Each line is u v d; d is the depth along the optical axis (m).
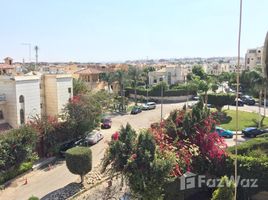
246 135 43.22
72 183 27.73
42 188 27.58
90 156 27.22
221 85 93.38
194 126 21.80
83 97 42.12
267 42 9.23
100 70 84.56
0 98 37.59
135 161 17.92
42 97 44.91
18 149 29.91
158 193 18.11
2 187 27.78
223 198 15.55
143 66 122.06
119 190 23.73
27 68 68.38
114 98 68.62
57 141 37.59
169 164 17.80
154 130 21.55
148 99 83.94
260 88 50.75
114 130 49.38
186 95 84.94
